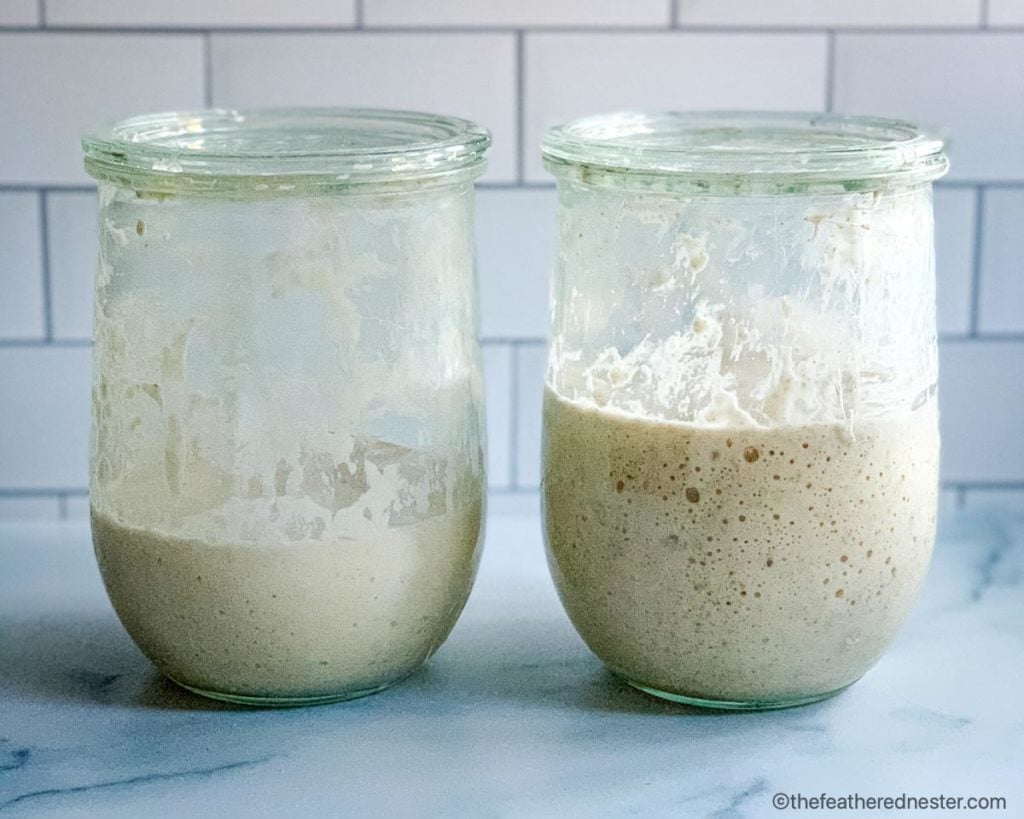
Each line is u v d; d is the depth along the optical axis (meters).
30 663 0.95
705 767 0.87
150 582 0.88
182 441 0.86
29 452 1.12
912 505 0.88
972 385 1.14
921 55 1.09
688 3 1.07
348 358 0.86
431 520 0.89
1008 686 0.93
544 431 0.92
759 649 0.87
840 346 0.86
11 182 1.08
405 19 1.07
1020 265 1.12
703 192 0.85
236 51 1.07
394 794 0.85
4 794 0.85
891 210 0.86
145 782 0.86
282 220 0.85
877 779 0.86
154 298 0.86
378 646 0.89
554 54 1.08
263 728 0.89
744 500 0.85
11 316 1.10
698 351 0.87
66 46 1.06
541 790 0.85
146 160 0.84
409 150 0.85
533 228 1.10
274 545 0.86
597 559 0.88
